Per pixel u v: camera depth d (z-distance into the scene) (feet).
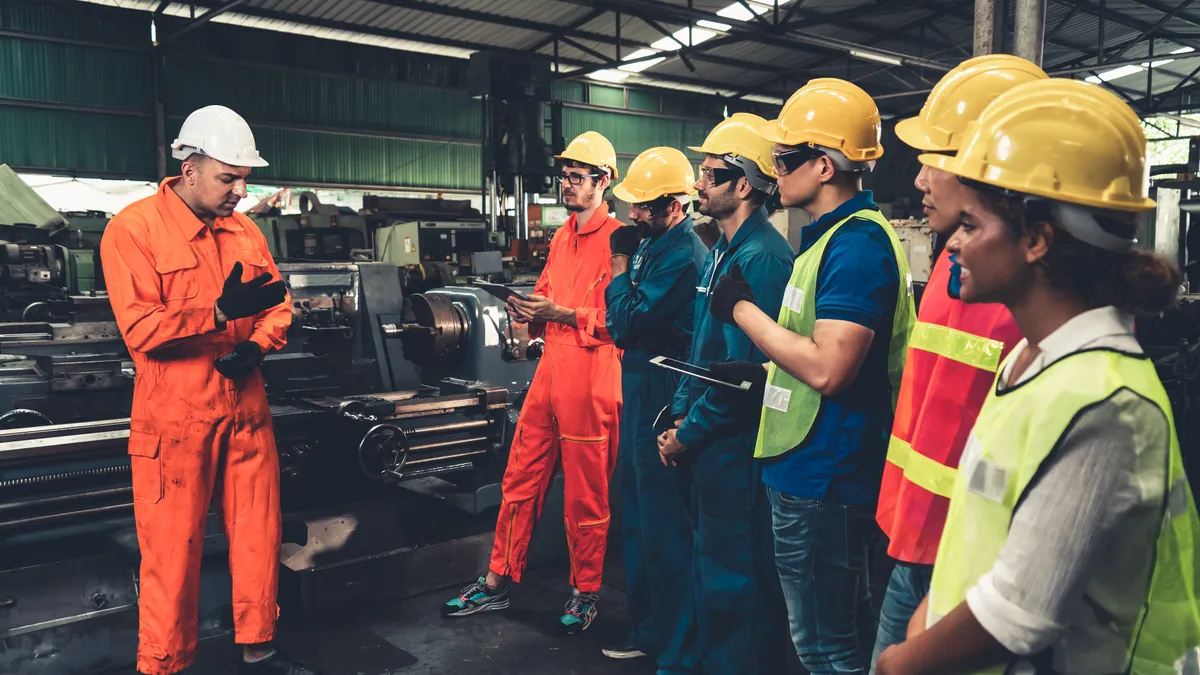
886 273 4.54
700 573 6.01
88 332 9.51
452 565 9.33
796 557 4.81
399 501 9.45
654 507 7.11
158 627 6.40
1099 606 2.22
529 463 8.46
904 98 52.95
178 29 33.01
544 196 39.75
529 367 10.70
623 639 8.18
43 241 13.93
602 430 8.09
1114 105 2.33
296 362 9.57
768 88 51.19
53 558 7.39
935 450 3.90
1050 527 2.12
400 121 39.63
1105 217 2.22
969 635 2.24
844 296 4.46
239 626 6.82
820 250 4.73
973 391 3.80
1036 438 2.19
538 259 23.31
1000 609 2.17
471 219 25.32
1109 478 2.08
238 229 6.91
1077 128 2.26
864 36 44.45
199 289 6.47
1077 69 38.75
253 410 6.75
